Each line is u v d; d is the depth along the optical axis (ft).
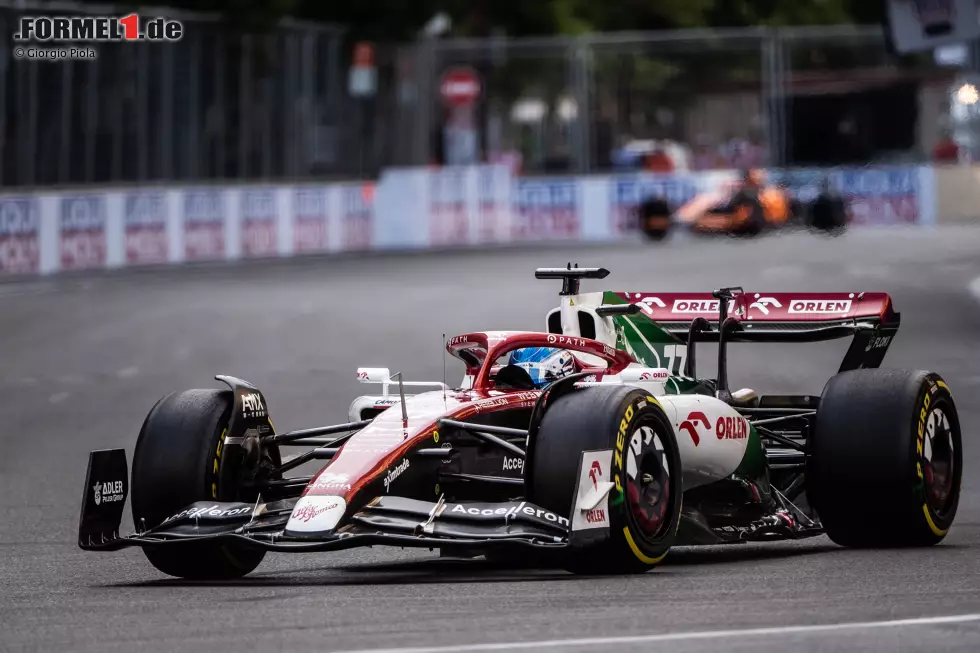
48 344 240.94
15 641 74.28
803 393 190.70
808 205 479.00
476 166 533.55
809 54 561.84
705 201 487.20
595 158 555.28
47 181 367.86
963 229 485.97
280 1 538.47
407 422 91.09
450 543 82.12
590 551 87.35
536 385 100.83
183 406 94.99
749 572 90.27
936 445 101.65
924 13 291.38
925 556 96.78
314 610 79.82
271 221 434.30
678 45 548.31
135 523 93.86
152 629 76.13
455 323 256.11
